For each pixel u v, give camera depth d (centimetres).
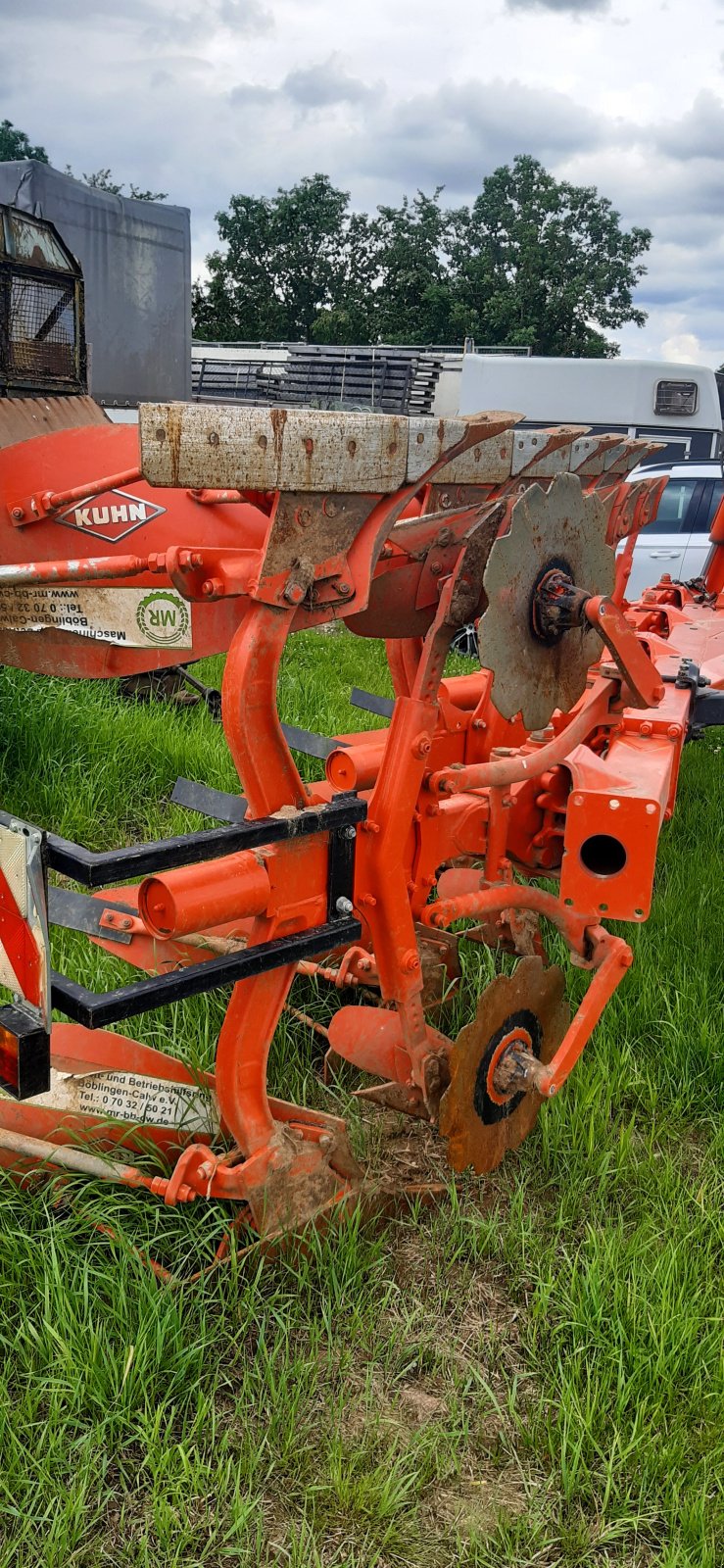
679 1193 327
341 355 1989
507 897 319
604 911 291
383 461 246
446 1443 248
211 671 866
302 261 5275
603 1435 250
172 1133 300
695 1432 253
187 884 240
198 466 218
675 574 1121
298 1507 231
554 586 282
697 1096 375
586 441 394
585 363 1653
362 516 254
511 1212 315
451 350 2067
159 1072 318
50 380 603
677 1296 280
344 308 4906
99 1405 241
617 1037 401
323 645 1109
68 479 457
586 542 296
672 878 530
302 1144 286
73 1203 283
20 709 623
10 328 571
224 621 427
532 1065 308
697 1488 238
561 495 280
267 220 5291
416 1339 276
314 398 1925
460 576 276
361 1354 271
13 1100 293
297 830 250
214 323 4738
